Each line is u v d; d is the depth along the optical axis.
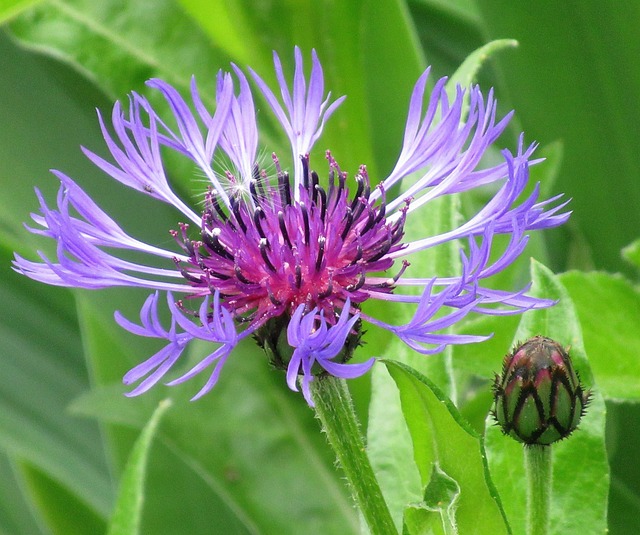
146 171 0.32
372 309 0.36
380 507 0.30
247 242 0.31
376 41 0.39
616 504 0.38
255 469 0.39
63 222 0.30
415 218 0.34
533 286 0.32
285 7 0.36
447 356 0.33
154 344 0.39
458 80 0.35
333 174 0.32
